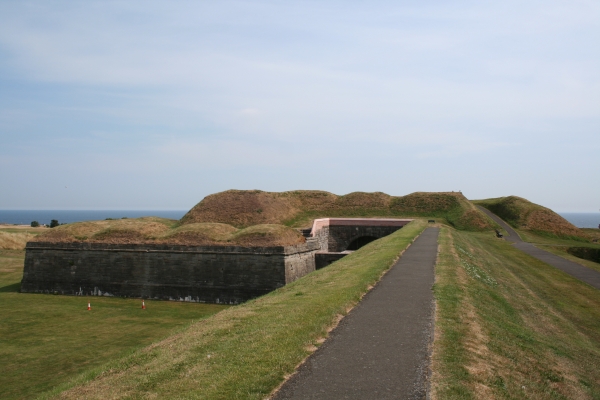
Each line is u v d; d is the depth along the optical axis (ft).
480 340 34.71
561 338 51.52
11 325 81.66
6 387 51.24
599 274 108.78
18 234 184.55
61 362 60.64
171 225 181.57
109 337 73.67
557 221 220.23
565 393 31.60
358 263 73.46
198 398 23.61
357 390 24.30
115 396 24.95
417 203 230.48
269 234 105.70
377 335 33.99
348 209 222.69
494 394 25.44
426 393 23.80
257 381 25.30
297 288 56.39
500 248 151.64
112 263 111.14
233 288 101.45
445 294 47.83
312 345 31.68
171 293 105.91
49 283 115.24
